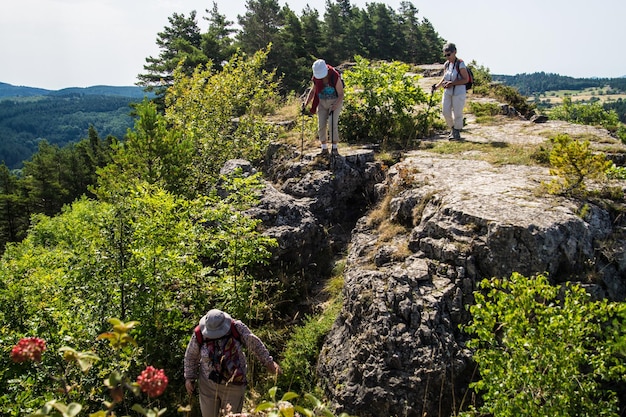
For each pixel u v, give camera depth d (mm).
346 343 5727
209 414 4371
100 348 5246
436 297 5398
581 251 5520
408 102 10453
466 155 8695
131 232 6152
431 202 6688
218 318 4293
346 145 10211
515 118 11789
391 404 4973
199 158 12047
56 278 6145
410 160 8570
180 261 6270
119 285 5711
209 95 14492
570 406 3713
